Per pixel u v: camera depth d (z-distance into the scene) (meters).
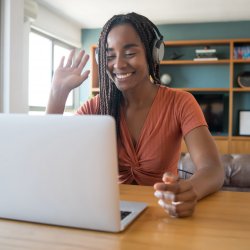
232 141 4.52
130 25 1.17
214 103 4.76
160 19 4.74
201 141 1.08
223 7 4.16
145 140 1.21
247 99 4.84
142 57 1.20
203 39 4.90
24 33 3.68
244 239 0.62
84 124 0.62
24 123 0.66
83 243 0.60
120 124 1.26
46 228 0.68
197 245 0.59
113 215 0.64
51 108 1.32
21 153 0.67
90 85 4.97
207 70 4.95
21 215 0.71
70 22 4.95
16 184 0.69
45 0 3.97
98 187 0.63
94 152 0.62
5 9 2.98
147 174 1.20
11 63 3.01
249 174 2.12
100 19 4.80
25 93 3.77
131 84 1.20
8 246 0.59
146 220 0.73
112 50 1.20
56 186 0.66
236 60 4.54
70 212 0.66
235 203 0.86
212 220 0.73
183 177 1.65
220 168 1.00
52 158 0.65
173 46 4.98
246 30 4.78
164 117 1.21
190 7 4.17
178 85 5.03
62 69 1.37
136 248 0.58
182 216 0.74
